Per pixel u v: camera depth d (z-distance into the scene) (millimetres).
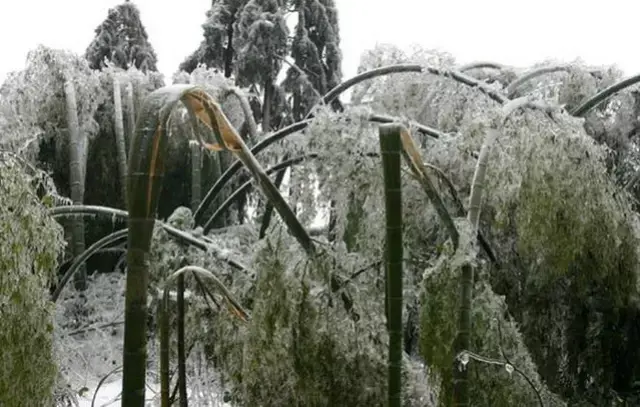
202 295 3828
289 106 9672
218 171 7441
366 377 2949
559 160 3391
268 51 9062
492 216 3926
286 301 2895
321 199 3270
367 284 3188
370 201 3275
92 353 5812
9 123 6309
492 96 4367
